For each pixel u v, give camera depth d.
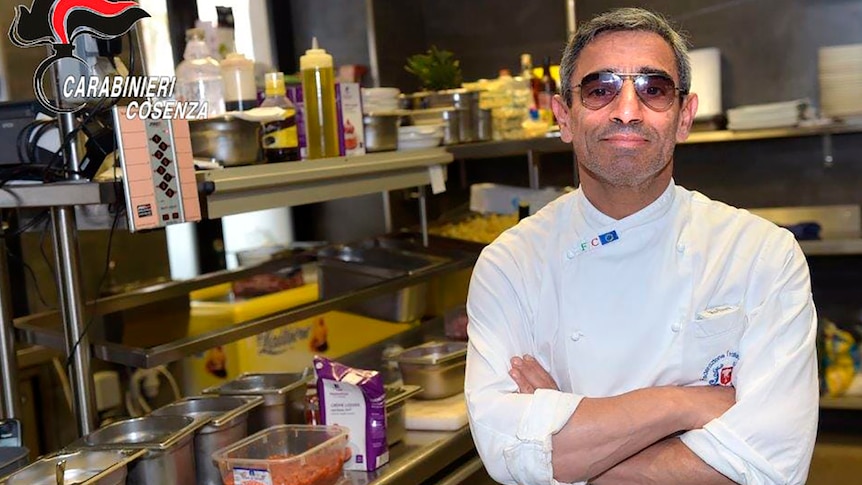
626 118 1.63
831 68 3.84
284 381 2.33
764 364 1.67
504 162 4.52
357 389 2.10
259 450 2.06
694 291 1.76
